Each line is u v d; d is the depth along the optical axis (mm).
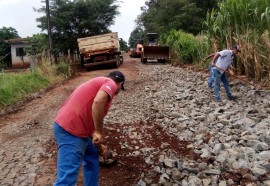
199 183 4602
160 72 17828
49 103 11227
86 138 3754
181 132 6973
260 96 9578
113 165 5434
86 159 4102
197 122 7492
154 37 30172
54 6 28375
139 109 9250
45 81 15516
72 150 3631
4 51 37969
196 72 16219
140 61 29062
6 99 11352
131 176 5094
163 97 10641
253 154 5375
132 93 11875
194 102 9430
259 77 11250
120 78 3938
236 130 6672
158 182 4820
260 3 11578
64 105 3803
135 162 5535
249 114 7816
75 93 3793
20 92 12570
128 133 7086
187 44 21734
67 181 3578
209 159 5383
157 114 8461
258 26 11477
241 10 11898
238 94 10234
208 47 14484
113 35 22094
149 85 13484
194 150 5855
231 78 12469
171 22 43812
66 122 3635
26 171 5520
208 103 9375
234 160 5137
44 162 5879
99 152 4156
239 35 11945
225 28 12828
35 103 11375
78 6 28266
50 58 18812
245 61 11609
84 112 3676
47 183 5039
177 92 11328
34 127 8250
